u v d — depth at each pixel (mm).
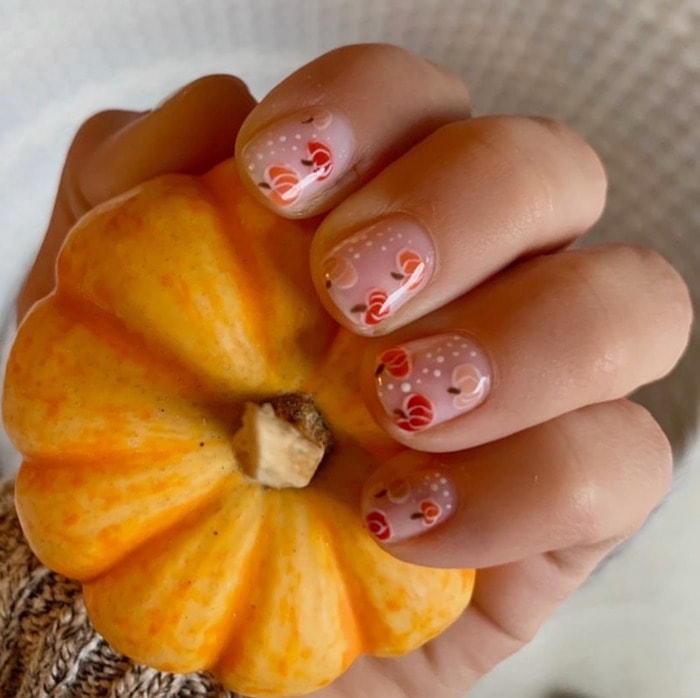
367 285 120
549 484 129
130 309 126
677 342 134
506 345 122
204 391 129
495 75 203
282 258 128
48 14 193
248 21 202
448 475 130
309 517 134
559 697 278
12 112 203
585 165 132
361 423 133
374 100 125
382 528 130
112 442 129
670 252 205
